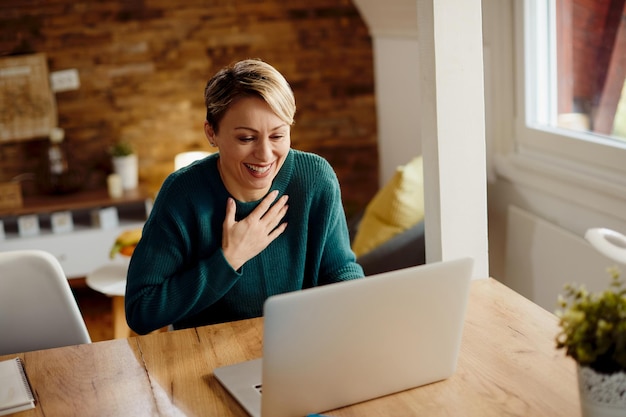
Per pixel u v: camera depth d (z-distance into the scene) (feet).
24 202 14.88
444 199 6.81
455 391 4.87
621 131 7.97
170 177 6.11
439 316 4.72
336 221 6.46
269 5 15.46
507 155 9.59
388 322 4.55
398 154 14.92
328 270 6.56
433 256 7.06
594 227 8.02
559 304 4.04
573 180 8.16
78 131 15.48
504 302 6.16
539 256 8.89
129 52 15.28
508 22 9.11
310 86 15.89
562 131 8.70
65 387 5.13
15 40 14.92
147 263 5.99
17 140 15.19
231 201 5.86
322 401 4.60
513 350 5.36
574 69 8.64
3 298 6.31
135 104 15.53
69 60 15.14
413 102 13.73
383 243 10.04
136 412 4.78
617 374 3.88
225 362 5.37
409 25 13.25
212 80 5.73
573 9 8.54
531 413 4.59
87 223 15.28
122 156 15.17
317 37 15.67
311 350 4.38
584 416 4.10
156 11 15.20
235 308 6.31
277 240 6.23
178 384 5.10
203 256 6.14
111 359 5.49
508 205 9.71
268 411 4.49
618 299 3.91
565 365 5.12
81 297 15.08
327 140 16.17
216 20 15.40
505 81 9.36
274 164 5.79
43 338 6.42
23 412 4.83
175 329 6.47
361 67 15.85
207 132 5.91
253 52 15.62
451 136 6.71
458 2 6.48
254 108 5.50
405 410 4.68
